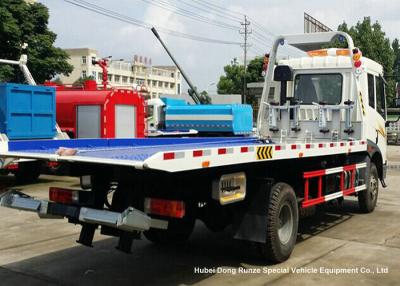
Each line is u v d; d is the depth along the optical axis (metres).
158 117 19.64
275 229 5.79
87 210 4.81
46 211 5.14
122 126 14.16
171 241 6.75
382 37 40.94
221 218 6.05
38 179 13.94
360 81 8.81
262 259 6.09
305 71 9.22
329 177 7.50
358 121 8.62
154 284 5.28
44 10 23.95
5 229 7.81
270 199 5.75
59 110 13.99
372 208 9.45
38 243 6.95
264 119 9.33
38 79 23.95
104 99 13.53
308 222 8.51
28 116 12.03
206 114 18.92
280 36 9.22
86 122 13.76
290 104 9.20
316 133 8.88
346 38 8.72
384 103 9.91
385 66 40.72
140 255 6.38
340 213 9.36
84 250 6.59
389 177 15.76
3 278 5.45
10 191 5.47
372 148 9.20
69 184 12.73
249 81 48.56
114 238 7.25
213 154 4.68
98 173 5.20
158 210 4.79
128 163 4.11
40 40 23.58
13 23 22.02
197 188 5.29
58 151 4.86
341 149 7.47
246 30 49.16
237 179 5.36
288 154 5.93
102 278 5.47
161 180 4.96
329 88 9.02
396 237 7.40
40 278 5.45
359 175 8.78
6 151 5.21
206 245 6.89
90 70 104.12
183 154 4.32
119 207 5.13
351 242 7.08
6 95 11.45
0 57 22.30
